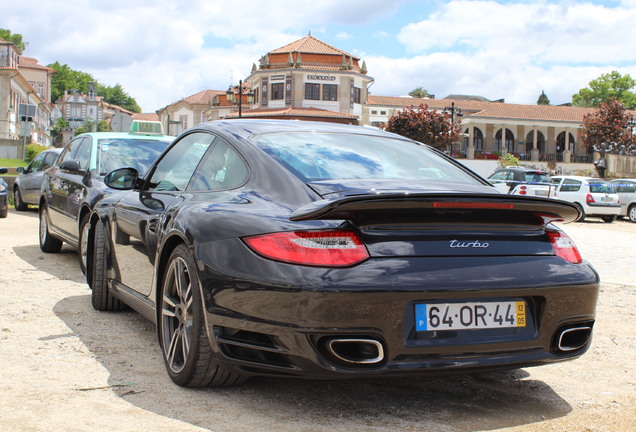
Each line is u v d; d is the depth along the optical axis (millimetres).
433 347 2525
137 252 3910
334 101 56188
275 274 2518
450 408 2969
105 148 6926
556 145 69000
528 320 2721
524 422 2820
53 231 7402
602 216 21312
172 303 3197
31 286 5684
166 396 2971
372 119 72312
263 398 2988
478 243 2662
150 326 4375
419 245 2568
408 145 3797
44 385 3090
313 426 2658
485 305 2625
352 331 2438
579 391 3320
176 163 3873
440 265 2547
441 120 48875
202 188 3391
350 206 2436
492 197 2551
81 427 2561
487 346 2607
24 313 4641
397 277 2471
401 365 2500
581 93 98938
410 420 2781
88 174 6406
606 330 4785
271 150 3209
